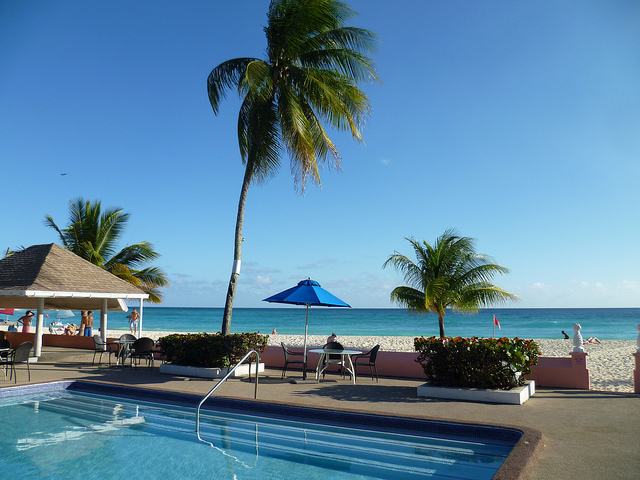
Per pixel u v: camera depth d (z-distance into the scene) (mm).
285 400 8586
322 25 13750
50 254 16031
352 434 6887
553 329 61250
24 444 6551
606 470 4812
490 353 8844
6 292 13602
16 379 10805
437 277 16500
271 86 13859
